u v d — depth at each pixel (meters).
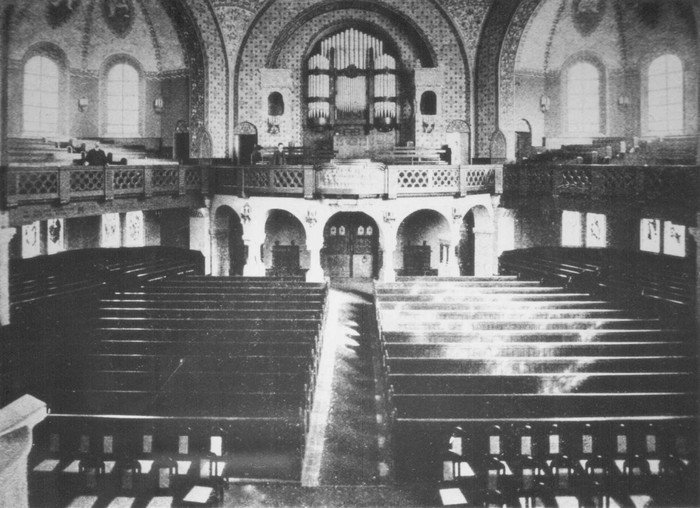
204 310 15.24
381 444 11.65
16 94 23.94
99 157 21.67
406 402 10.28
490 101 26.52
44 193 18.22
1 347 11.51
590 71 26.50
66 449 9.15
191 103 26.16
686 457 9.25
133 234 27.91
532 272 21.38
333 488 9.96
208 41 25.62
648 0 23.77
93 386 10.95
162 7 25.03
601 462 9.23
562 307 16.09
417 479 9.92
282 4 27.11
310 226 24.47
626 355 12.34
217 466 9.68
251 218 25.34
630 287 16.73
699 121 14.74
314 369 12.76
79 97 26.00
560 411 10.20
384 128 27.98
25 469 5.11
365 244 28.45
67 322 14.21
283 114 27.84
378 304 16.38
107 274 19.22
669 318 14.70
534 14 24.83
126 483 9.28
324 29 27.91
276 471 10.19
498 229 26.53
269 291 18.19
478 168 25.45
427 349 12.68
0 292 16.28
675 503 9.23
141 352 12.25
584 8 25.14
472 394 10.30
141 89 26.91
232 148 27.33
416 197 24.77
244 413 10.48
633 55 25.42
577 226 27.09
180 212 27.00
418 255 28.56
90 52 26.00
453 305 16.16
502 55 25.81
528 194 24.64
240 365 11.89
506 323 14.40
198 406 10.48
